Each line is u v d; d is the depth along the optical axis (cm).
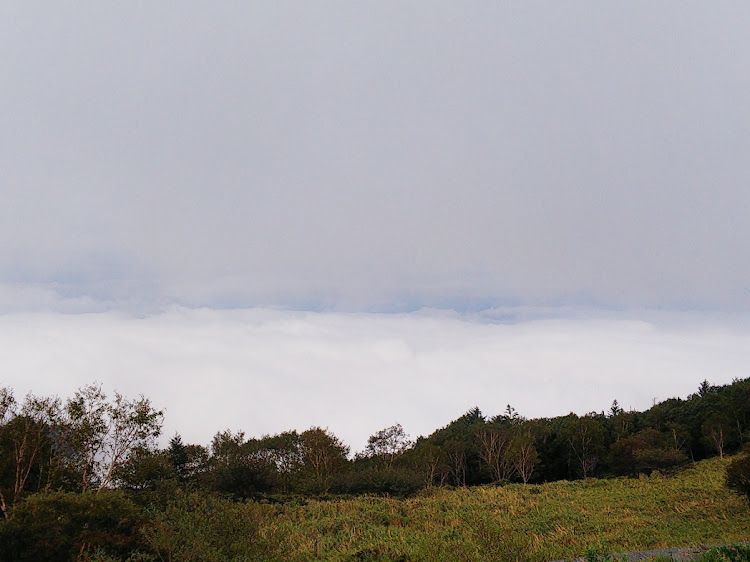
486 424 7856
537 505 2980
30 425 2145
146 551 1245
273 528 1530
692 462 5584
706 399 7338
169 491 1644
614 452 5222
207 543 1120
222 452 4731
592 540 1862
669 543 1747
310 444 4975
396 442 5950
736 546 1208
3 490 1988
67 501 1341
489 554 1344
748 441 5503
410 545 1777
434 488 4459
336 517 2561
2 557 1234
